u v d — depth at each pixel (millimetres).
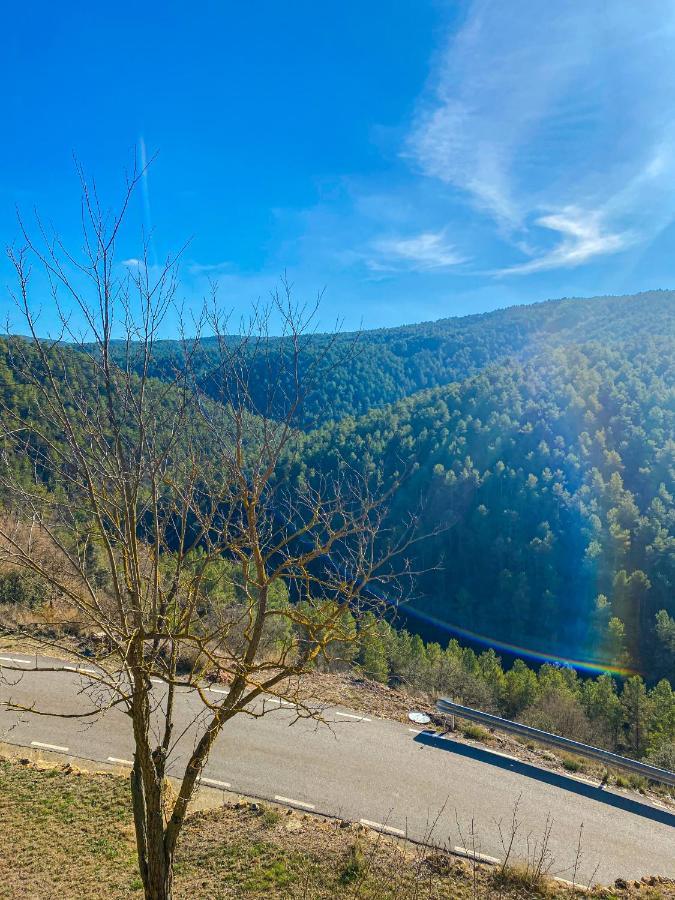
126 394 3715
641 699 31094
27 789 7941
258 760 9312
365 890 6312
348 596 4324
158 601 4125
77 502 3809
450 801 8719
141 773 4324
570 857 7695
